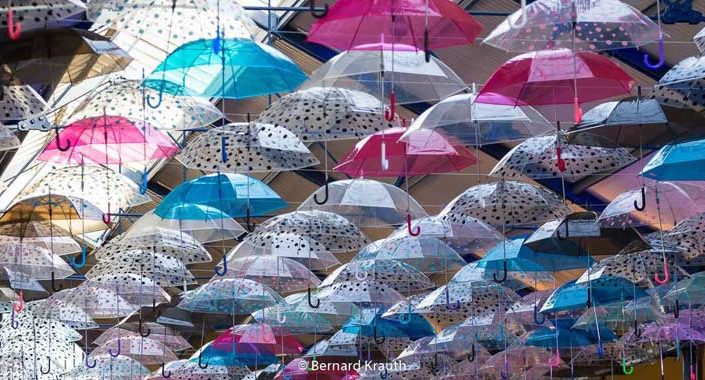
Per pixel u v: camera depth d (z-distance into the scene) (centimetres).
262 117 1134
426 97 1095
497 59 1606
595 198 1920
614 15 841
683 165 1129
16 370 2011
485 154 1858
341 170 1243
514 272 1772
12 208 1437
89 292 1819
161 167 2272
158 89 1030
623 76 941
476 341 2155
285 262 1811
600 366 2203
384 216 1530
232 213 1488
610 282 1681
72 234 1479
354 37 849
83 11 820
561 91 974
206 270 2778
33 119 1030
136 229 1605
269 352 2072
